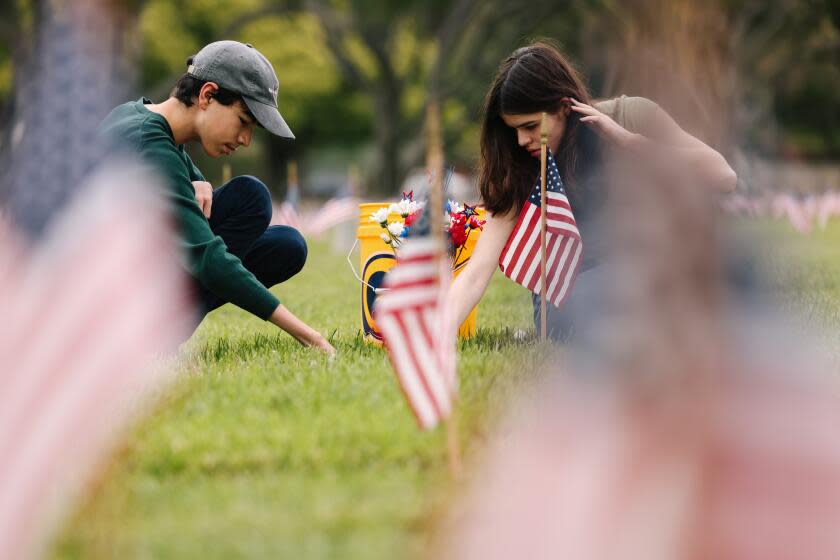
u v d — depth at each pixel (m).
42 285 3.58
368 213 12.09
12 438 3.79
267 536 5.58
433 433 7.46
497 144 11.02
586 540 2.84
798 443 2.74
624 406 2.85
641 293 2.79
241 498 6.18
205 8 75.75
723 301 2.79
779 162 75.25
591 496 2.87
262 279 12.39
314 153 121.56
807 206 44.00
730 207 2.83
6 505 3.89
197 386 9.09
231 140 10.66
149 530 5.65
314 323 14.80
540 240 10.88
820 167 95.62
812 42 73.19
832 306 14.37
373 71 83.31
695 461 2.77
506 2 64.25
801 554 2.68
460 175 41.44
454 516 5.44
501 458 6.02
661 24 2.50
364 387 9.01
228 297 10.62
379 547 5.34
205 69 10.39
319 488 6.34
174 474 6.77
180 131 10.64
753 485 2.73
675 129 2.72
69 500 5.72
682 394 2.79
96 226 3.54
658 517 2.78
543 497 2.98
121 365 3.67
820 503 2.68
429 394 6.46
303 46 81.88
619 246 2.79
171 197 10.29
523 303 17.59
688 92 2.54
